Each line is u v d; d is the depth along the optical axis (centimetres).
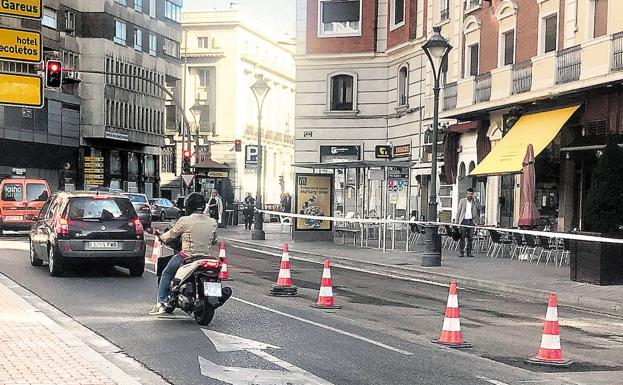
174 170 7888
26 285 1400
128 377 690
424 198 3519
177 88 7988
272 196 9150
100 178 5644
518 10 2673
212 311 1011
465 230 2266
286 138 9562
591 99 2214
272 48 9100
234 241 2866
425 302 1344
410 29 3675
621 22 2136
